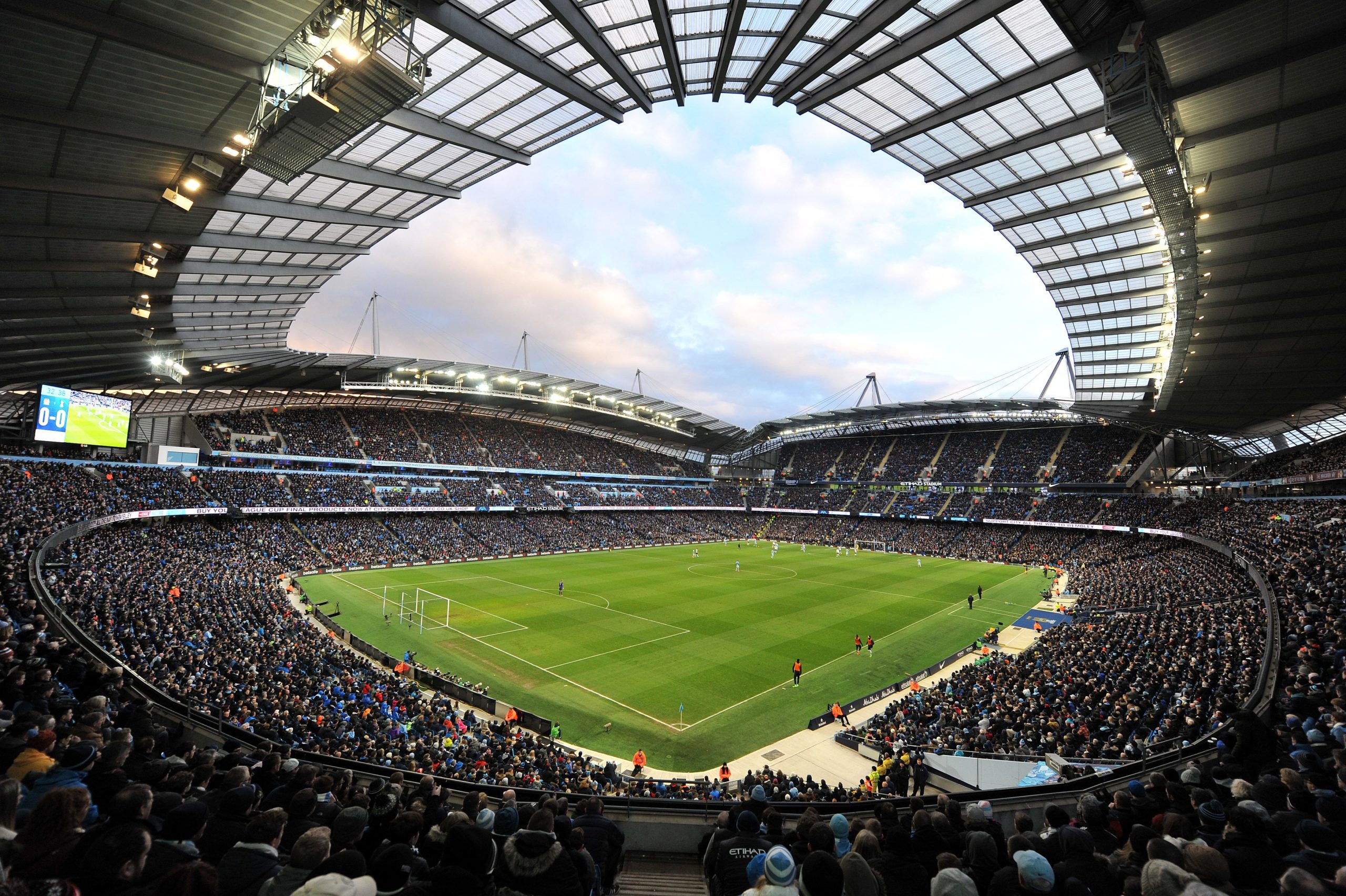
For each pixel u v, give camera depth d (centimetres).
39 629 1584
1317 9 1253
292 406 7375
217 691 1870
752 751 2222
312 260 2738
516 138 2103
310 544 5653
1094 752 1680
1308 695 1179
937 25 1564
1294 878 351
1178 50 1395
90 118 1234
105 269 1961
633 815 854
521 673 2945
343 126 1270
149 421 5981
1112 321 3750
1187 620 2741
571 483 9400
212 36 1088
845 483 10681
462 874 371
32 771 539
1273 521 4584
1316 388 3641
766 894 356
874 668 3139
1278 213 1981
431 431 8506
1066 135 1988
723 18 1630
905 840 487
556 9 1441
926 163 2347
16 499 3778
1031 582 5684
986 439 9825
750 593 4953
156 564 3641
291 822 555
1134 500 7088
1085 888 428
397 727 2039
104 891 334
